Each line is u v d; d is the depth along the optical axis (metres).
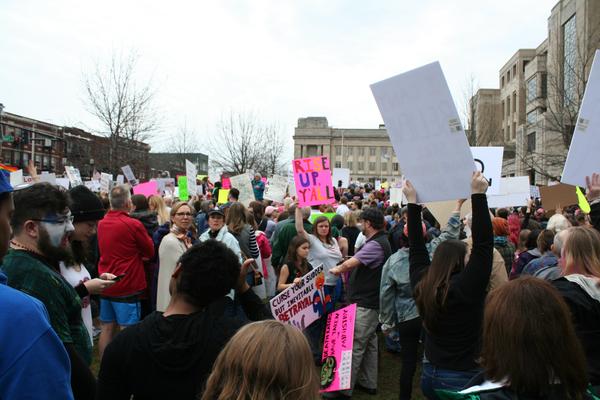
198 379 2.20
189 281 2.33
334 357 4.83
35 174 7.34
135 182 15.17
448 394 1.88
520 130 43.19
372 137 91.44
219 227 5.83
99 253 5.89
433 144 3.34
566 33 32.09
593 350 2.76
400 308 4.67
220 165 42.16
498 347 1.83
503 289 1.93
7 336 1.46
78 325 2.66
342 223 9.28
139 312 5.72
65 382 1.57
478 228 3.05
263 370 1.51
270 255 7.93
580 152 3.83
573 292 2.84
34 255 2.55
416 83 3.32
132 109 26.75
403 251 4.86
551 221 6.05
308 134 92.44
